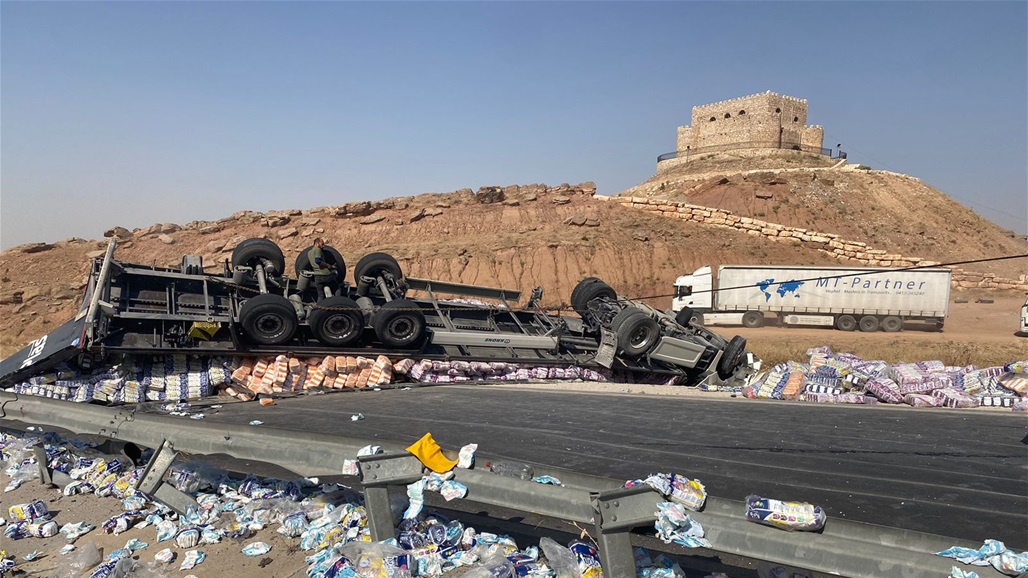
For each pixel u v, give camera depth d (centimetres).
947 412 972
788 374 1174
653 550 503
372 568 426
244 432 527
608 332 1464
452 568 451
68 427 661
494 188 5862
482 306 1590
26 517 599
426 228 5475
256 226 5547
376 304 1586
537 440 785
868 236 6550
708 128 9456
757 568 459
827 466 654
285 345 1252
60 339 1141
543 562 454
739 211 6706
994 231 7244
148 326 1176
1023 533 468
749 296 3738
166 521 570
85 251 5194
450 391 1210
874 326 3625
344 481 636
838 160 9012
